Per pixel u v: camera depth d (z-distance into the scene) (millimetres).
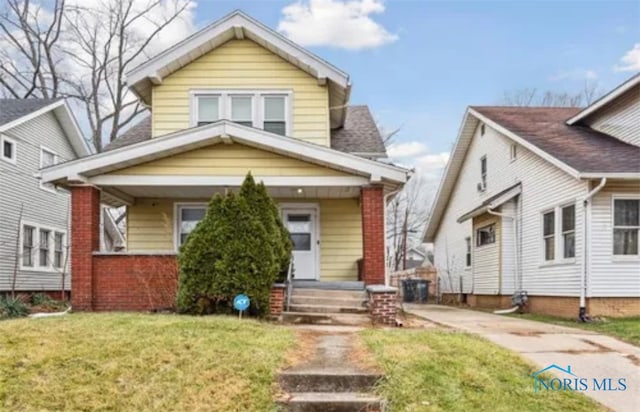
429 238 26719
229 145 11328
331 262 13844
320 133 13336
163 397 5055
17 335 6441
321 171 11305
